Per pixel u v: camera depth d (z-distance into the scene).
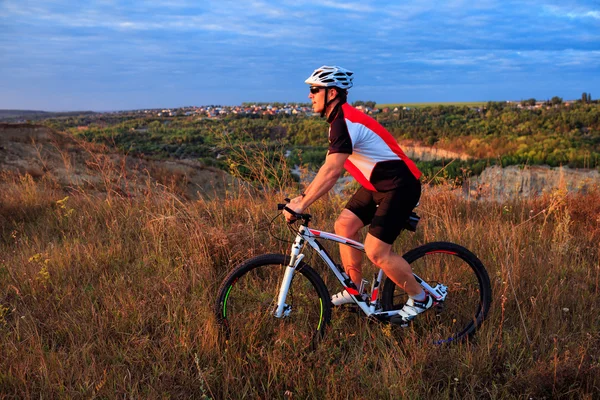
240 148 5.71
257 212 4.98
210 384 2.47
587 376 2.44
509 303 3.25
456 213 5.57
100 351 2.74
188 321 2.95
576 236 4.85
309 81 2.71
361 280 3.05
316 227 4.59
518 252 3.91
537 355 2.71
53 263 3.95
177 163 21.91
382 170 2.68
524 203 6.34
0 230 5.47
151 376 2.52
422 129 79.44
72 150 19.22
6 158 16.72
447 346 2.85
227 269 3.77
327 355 2.64
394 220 2.68
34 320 3.06
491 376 2.54
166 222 4.64
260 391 2.48
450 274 3.16
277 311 2.85
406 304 2.93
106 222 5.19
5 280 3.72
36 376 2.47
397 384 2.38
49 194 7.21
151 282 3.59
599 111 93.88
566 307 3.27
